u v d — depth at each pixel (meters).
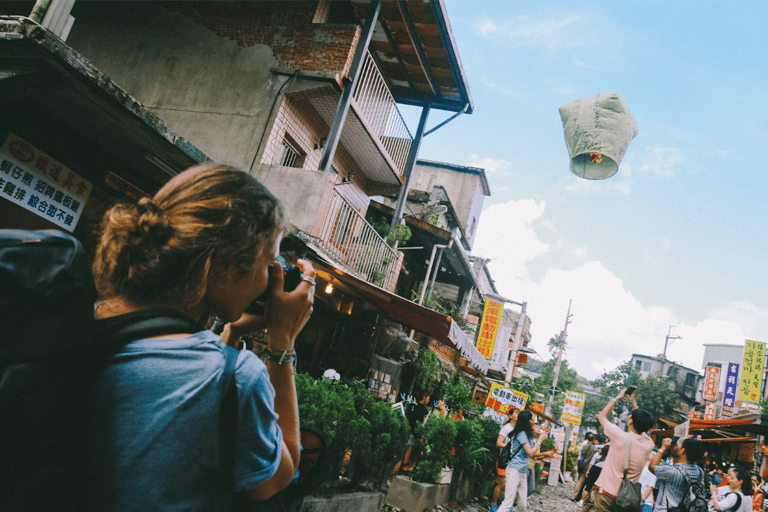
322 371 10.13
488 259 23.53
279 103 9.07
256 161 8.73
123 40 10.59
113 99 3.88
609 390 58.00
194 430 0.75
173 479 0.72
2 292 0.62
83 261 0.73
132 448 0.71
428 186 26.52
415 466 7.32
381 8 10.63
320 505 4.07
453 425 7.50
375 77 11.03
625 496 4.98
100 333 0.76
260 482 0.83
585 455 12.63
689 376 56.41
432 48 11.74
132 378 0.74
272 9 9.86
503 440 8.34
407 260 16.86
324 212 8.06
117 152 5.23
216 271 0.87
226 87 9.50
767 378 28.58
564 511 11.20
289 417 0.99
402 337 10.87
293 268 1.04
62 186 4.89
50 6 3.65
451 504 8.13
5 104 4.33
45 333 0.63
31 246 0.67
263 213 0.90
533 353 24.28
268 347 1.00
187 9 10.33
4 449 0.59
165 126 4.36
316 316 9.88
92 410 0.72
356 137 10.89
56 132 4.79
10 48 3.32
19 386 0.60
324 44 9.27
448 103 13.52
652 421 5.21
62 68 3.50
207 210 0.84
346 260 9.09
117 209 0.87
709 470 17.36
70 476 0.68
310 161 10.50
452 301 19.36
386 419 5.29
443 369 13.90
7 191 4.48
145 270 0.81
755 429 12.98
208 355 0.81
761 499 10.09
